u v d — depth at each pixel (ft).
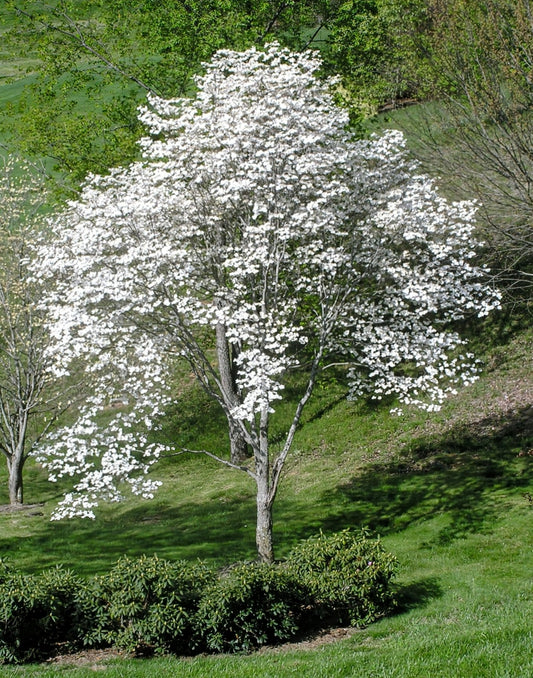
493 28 58.08
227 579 32.27
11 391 65.92
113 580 31.42
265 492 41.37
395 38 75.36
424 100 72.23
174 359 44.09
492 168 57.00
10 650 29.58
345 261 40.81
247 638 30.19
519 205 57.67
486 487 51.24
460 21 61.57
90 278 38.55
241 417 37.32
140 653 30.37
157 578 30.76
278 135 38.81
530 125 57.26
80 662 29.37
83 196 43.52
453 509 48.83
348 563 33.47
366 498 54.39
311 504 55.42
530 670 24.85
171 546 50.29
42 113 73.41
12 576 31.78
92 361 45.01
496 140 57.16
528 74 54.44
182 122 42.68
